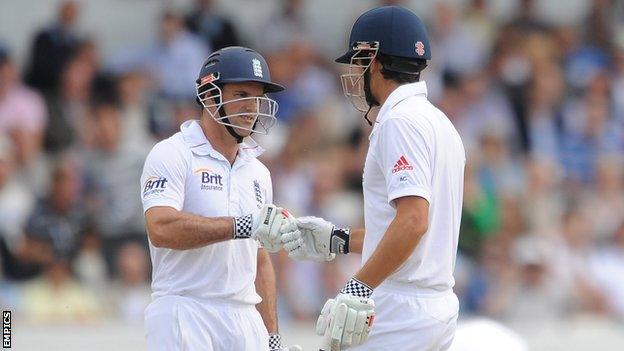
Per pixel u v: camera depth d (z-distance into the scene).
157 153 17.91
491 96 44.59
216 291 18.03
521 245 39.28
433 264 16.89
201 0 43.56
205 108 18.16
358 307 16.16
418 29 17.30
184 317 17.88
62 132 39.50
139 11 44.66
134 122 40.16
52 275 35.84
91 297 35.91
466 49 45.50
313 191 38.88
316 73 44.00
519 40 46.38
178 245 17.42
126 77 41.09
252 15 46.03
